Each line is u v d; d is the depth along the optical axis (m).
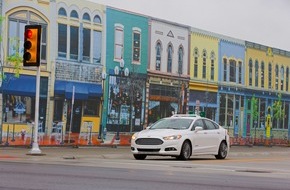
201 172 14.12
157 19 35.44
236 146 41.03
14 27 27.44
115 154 22.44
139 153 19.30
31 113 28.00
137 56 33.91
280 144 47.66
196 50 38.53
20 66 27.55
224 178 12.60
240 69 42.91
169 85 36.22
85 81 30.64
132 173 12.94
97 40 31.38
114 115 32.28
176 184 10.77
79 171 12.98
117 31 32.59
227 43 41.56
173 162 17.91
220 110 40.62
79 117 30.27
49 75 28.83
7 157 18.45
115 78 32.41
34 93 28.08
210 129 21.16
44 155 19.91
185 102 37.41
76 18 30.27
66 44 29.69
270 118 46.41
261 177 13.36
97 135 31.22
